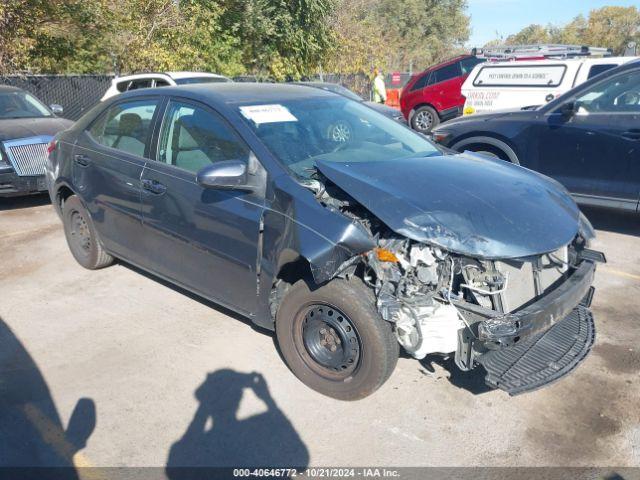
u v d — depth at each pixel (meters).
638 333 4.22
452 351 3.09
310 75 20.50
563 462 2.94
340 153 3.87
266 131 3.79
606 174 6.19
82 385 3.64
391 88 25.62
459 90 14.52
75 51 14.94
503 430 3.18
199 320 4.46
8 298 4.91
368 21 27.19
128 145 4.59
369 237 3.10
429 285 3.07
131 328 4.36
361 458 2.98
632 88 5.98
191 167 4.01
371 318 3.12
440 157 4.09
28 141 7.41
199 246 3.93
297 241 3.23
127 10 15.54
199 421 3.29
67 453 3.04
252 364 3.84
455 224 3.04
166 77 10.79
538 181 3.88
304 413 3.34
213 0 17.12
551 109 6.53
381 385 3.29
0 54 12.92
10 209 7.86
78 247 5.47
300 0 18.31
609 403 3.41
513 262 3.22
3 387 3.62
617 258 5.75
